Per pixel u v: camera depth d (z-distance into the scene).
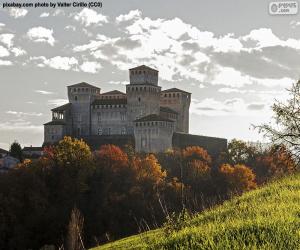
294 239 12.74
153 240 18.08
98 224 110.75
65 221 106.44
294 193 19.67
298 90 27.30
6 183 118.69
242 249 12.63
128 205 119.62
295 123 27.19
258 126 27.67
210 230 15.18
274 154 27.92
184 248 14.38
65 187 127.00
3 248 101.88
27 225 106.00
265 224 14.40
